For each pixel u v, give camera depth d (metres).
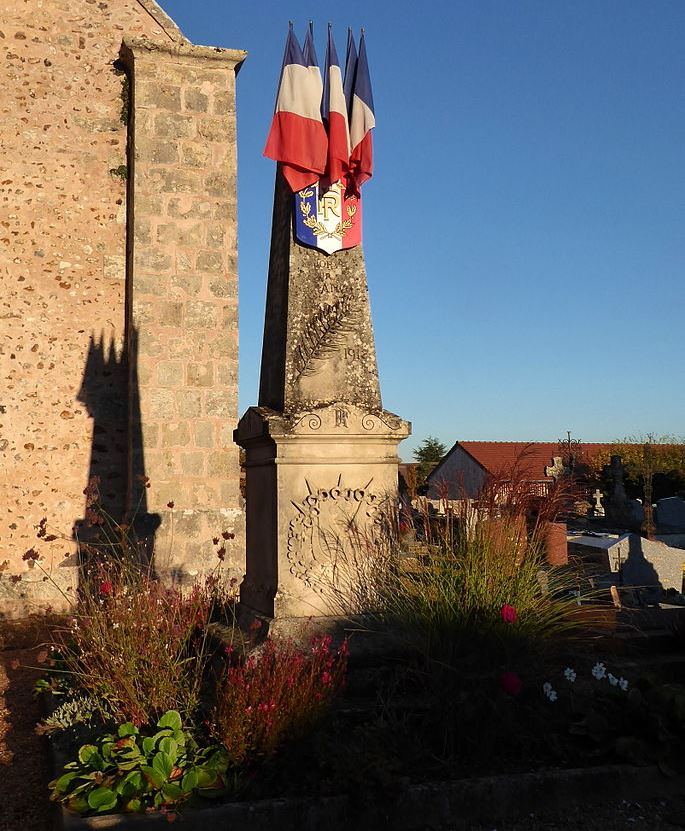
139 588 5.18
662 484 28.50
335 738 3.98
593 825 3.71
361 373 5.80
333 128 5.81
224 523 9.48
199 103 10.04
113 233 10.23
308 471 5.36
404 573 5.13
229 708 3.92
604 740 4.24
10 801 4.15
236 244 9.99
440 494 5.62
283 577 5.21
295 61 5.84
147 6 10.53
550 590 4.97
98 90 10.34
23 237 9.86
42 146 10.05
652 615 6.22
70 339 9.91
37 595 9.27
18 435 9.57
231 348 9.84
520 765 4.08
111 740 3.95
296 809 3.55
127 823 3.38
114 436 9.91
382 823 3.63
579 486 5.57
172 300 9.70
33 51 10.11
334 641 4.89
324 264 5.89
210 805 3.53
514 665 4.35
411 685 4.64
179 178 9.87
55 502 9.59
